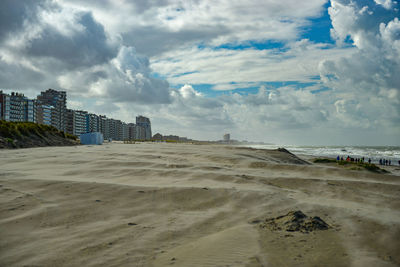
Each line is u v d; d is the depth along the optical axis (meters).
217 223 5.60
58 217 5.71
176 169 11.94
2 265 3.71
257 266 3.62
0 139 28.25
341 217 5.82
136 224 5.48
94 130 193.62
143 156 17.22
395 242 4.43
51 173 10.47
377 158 64.06
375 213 6.17
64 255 4.03
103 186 8.17
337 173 12.96
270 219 5.72
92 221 5.57
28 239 4.59
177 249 4.29
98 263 3.79
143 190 7.97
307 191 8.92
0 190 7.50
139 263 3.79
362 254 4.00
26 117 125.94
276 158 23.55
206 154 20.11
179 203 7.02
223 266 3.64
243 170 12.75
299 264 3.67
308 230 4.99
